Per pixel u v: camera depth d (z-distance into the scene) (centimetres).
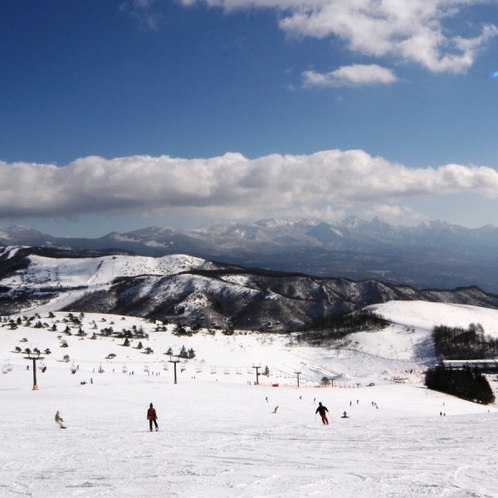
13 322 17912
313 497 1623
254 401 7256
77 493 1778
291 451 2681
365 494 1630
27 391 7488
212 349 17025
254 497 1658
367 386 13112
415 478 1847
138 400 6494
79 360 13588
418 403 9500
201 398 7181
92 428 3962
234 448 2852
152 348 16275
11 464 2405
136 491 1784
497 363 16325
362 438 3130
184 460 2456
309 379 15375
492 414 4744
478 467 2008
